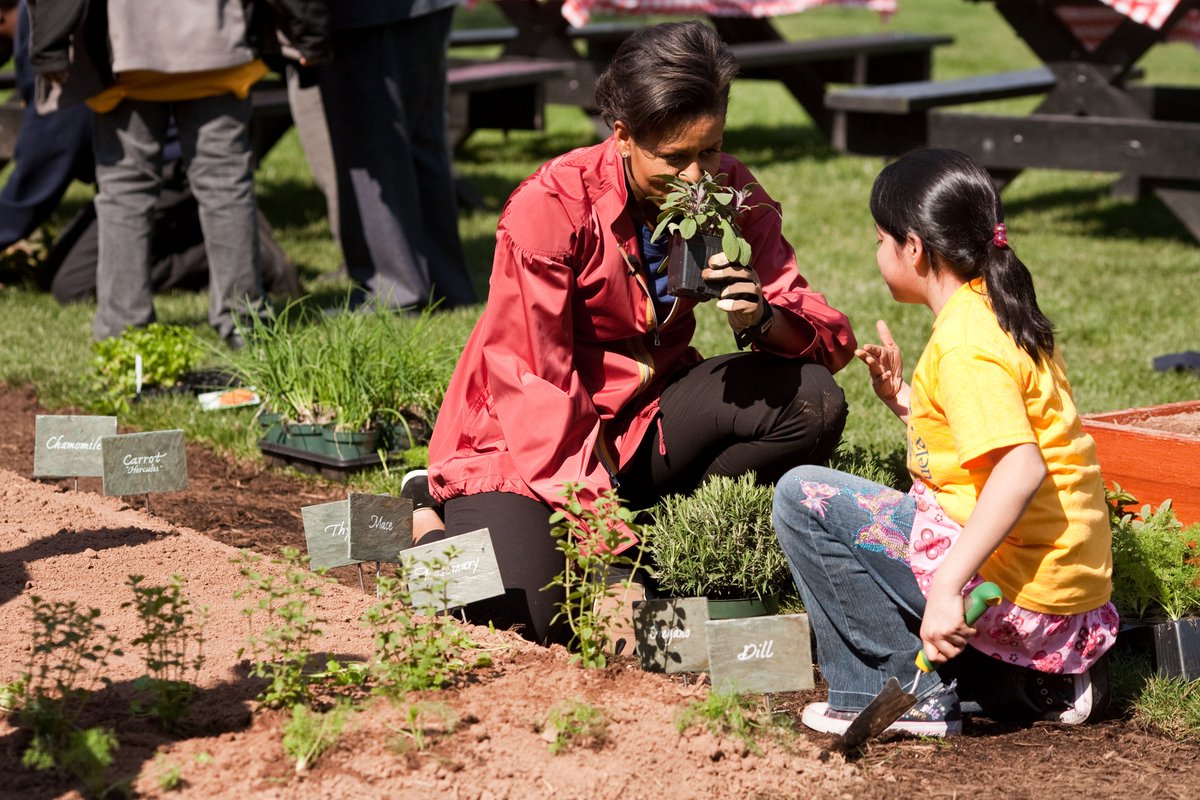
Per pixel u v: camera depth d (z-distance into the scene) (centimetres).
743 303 310
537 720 262
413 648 280
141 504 434
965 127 1005
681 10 1255
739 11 1260
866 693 291
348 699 266
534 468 326
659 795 243
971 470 264
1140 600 323
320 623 315
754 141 1345
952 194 269
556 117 1505
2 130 848
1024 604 273
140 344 554
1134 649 328
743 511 319
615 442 348
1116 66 995
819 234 948
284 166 1212
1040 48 1019
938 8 2770
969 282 272
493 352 335
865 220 996
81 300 732
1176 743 286
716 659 271
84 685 276
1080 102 1012
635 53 305
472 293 730
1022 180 1241
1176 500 367
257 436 504
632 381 345
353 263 705
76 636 262
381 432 487
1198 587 326
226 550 365
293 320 664
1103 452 382
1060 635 279
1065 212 1093
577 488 320
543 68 1091
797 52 1245
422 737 251
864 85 1372
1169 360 623
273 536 409
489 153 1280
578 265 329
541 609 320
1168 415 420
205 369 579
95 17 569
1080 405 561
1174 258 913
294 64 679
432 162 716
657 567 329
